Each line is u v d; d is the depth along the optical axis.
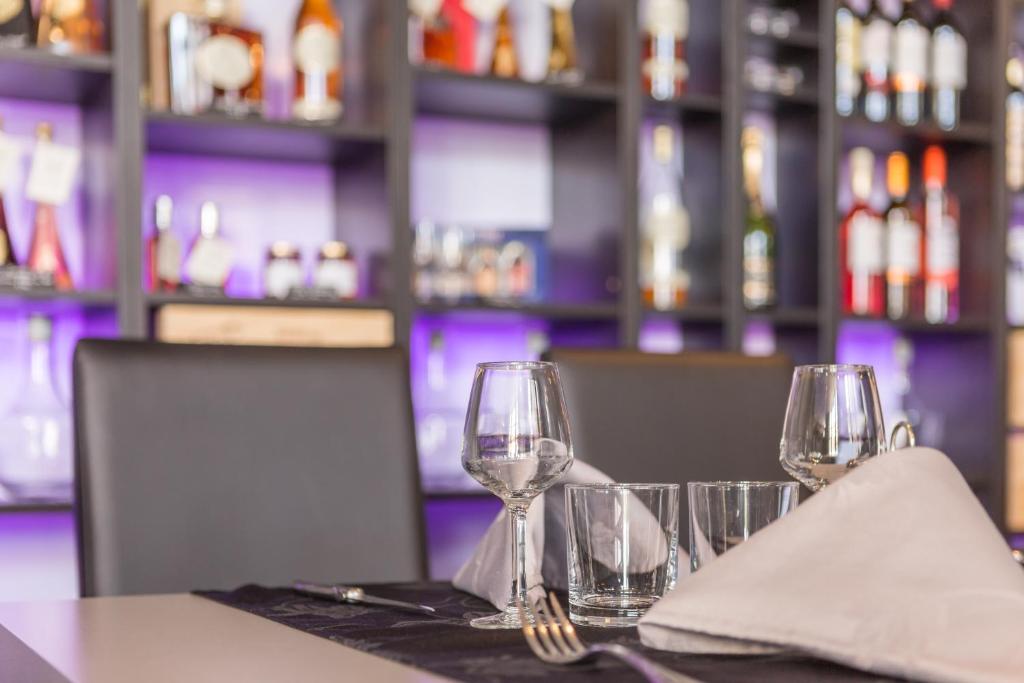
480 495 2.48
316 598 0.96
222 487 1.22
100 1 2.30
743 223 2.74
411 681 0.62
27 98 2.39
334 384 1.29
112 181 2.23
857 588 0.65
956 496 0.72
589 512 0.78
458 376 2.75
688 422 1.49
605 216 2.67
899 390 3.21
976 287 3.06
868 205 2.94
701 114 2.80
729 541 0.75
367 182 2.50
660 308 2.65
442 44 2.60
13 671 0.74
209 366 1.25
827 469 0.83
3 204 2.30
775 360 1.56
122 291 2.20
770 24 2.90
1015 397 3.04
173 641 0.77
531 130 2.83
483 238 2.66
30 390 2.28
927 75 3.07
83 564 1.17
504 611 0.86
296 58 2.45
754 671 0.64
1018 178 3.12
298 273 2.40
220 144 2.45
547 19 2.80
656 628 0.67
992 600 0.64
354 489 1.27
